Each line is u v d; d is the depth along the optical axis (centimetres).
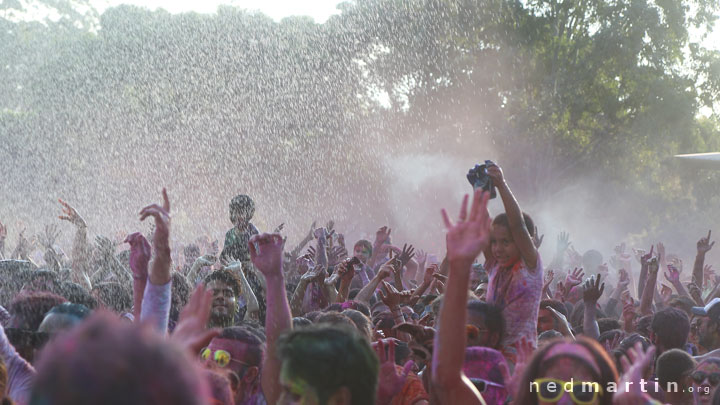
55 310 329
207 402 112
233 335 312
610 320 543
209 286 425
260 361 311
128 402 99
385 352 309
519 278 343
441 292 566
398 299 458
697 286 786
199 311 214
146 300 305
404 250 761
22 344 321
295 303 576
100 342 101
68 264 707
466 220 225
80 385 98
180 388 102
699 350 550
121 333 103
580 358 212
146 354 101
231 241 640
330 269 738
